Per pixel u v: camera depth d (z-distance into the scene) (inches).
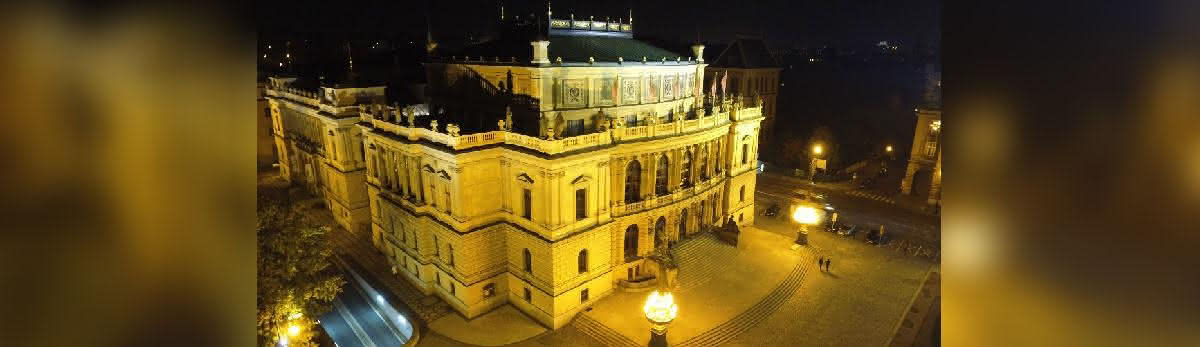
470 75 2372.0
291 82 3538.4
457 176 1908.2
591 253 2044.8
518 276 2075.5
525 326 2003.0
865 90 5910.4
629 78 2321.6
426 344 1894.7
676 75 2539.4
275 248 1510.8
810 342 1897.1
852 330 1963.6
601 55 2295.8
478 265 2027.6
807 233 2748.5
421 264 2174.0
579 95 2183.8
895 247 2679.6
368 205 2805.1
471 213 1978.3
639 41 2699.3
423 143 2011.6
